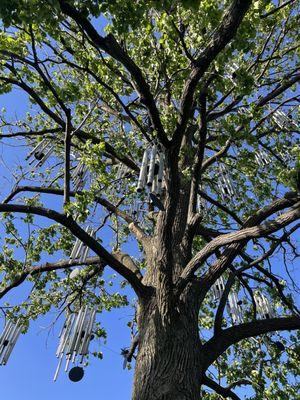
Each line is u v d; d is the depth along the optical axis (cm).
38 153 620
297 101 703
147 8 387
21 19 356
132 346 631
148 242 628
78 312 600
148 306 500
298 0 645
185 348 452
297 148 586
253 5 477
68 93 553
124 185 671
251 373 709
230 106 627
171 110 620
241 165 680
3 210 505
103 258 507
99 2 365
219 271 533
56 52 544
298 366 715
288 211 481
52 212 504
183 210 644
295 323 516
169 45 505
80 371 491
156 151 448
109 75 614
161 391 412
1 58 556
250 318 772
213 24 482
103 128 774
